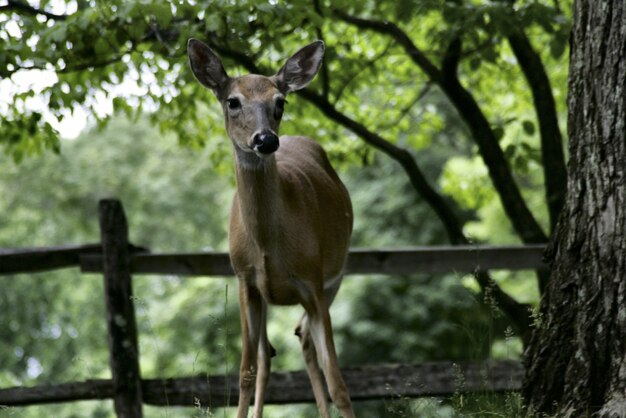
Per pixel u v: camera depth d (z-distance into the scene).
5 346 30.06
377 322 24.59
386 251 10.87
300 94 12.45
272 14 10.30
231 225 8.23
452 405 8.33
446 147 27.67
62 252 10.63
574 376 7.51
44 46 10.61
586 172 7.59
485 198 17.14
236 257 8.17
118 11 10.05
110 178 34.78
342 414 7.91
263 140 7.39
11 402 10.36
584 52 7.62
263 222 7.85
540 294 12.20
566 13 14.57
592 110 7.55
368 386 10.41
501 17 11.42
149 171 35.47
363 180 27.52
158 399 10.48
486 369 10.38
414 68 15.20
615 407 7.07
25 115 12.15
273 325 25.48
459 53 12.59
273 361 25.53
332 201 8.88
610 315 7.39
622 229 7.37
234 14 10.20
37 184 33.66
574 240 7.65
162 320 27.64
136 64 11.38
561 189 12.63
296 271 8.05
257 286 8.18
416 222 27.02
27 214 32.94
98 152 35.31
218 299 27.25
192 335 27.25
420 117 16.66
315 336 8.18
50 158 33.88
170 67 11.16
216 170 15.35
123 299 10.60
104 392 10.48
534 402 7.77
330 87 13.58
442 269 10.95
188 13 10.73
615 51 7.43
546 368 7.71
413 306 24.36
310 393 10.40
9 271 10.45
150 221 35.34
